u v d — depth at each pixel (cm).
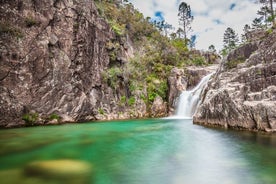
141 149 1357
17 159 1093
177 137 1755
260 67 1986
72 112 2888
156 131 2081
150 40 5178
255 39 3059
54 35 2789
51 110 2670
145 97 3959
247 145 1412
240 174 918
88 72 3222
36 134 1877
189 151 1309
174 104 4097
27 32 2509
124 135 1856
